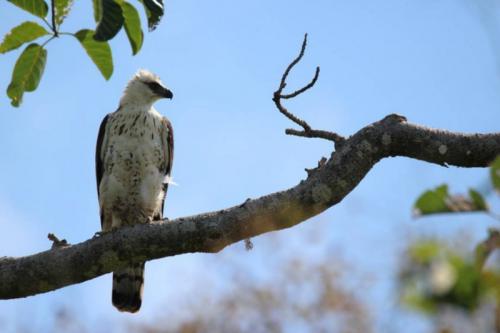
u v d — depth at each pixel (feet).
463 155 32.48
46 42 26.73
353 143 32.63
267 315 42.57
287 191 32.37
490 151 32.37
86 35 26.66
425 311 13.34
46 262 32.42
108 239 32.63
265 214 32.12
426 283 13.33
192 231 32.27
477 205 16.10
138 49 26.81
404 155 33.06
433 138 32.60
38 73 27.27
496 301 13.26
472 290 13.17
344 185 32.19
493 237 14.94
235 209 32.42
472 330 13.55
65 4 26.27
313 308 38.63
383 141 32.55
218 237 32.27
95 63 27.32
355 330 34.78
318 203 32.12
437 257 13.56
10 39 26.55
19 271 32.42
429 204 16.39
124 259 32.68
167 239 32.37
